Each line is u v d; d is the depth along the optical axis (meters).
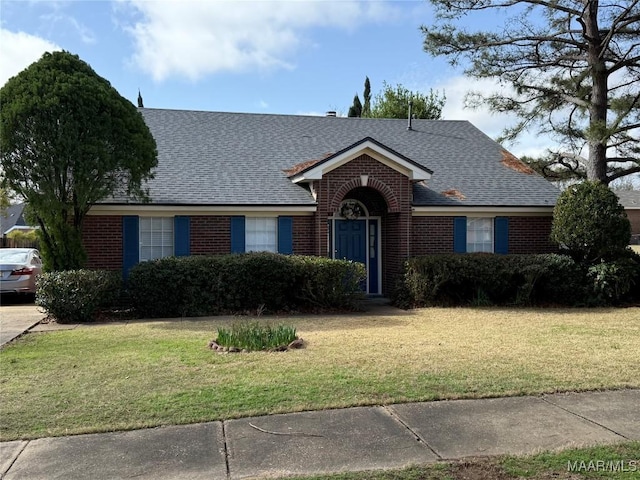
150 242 14.13
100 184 11.88
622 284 13.99
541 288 14.23
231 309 12.73
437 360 7.69
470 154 18.78
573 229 14.30
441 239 15.79
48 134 11.24
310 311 13.02
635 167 18.45
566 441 4.77
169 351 8.30
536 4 17.61
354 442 4.77
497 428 5.09
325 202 14.48
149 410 5.55
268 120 19.30
